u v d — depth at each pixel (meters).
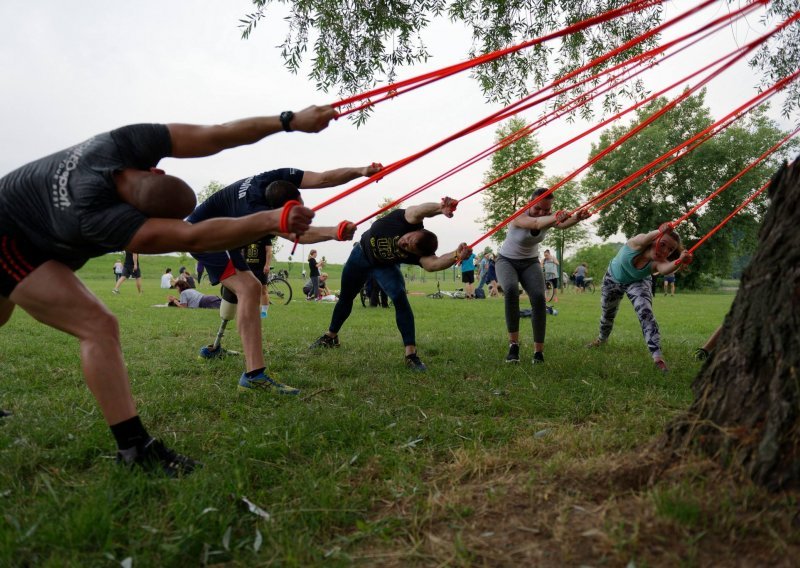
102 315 2.53
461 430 3.21
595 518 1.95
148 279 35.41
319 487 2.43
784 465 1.86
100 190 2.29
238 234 2.28
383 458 2.77
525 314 11.32
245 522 2.20
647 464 2.21
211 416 3.63
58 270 2.47
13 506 2.25
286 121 2.66
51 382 4.40
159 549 1.96
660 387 4.34
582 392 4.14
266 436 3.02
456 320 10.06
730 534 1.73
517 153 26.33
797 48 6.62
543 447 2.77
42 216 2.34
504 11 6.85
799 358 1.91
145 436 2.63
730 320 2.25
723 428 2.09
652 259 5.32
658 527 1.80
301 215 2.25
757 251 2.21
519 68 7.32
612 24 7.09
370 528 2.11
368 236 5.11
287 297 15.08
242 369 4.99
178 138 2.51
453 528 2.03
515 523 2.01
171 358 5.47
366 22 6.48
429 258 4.68
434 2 6.52
